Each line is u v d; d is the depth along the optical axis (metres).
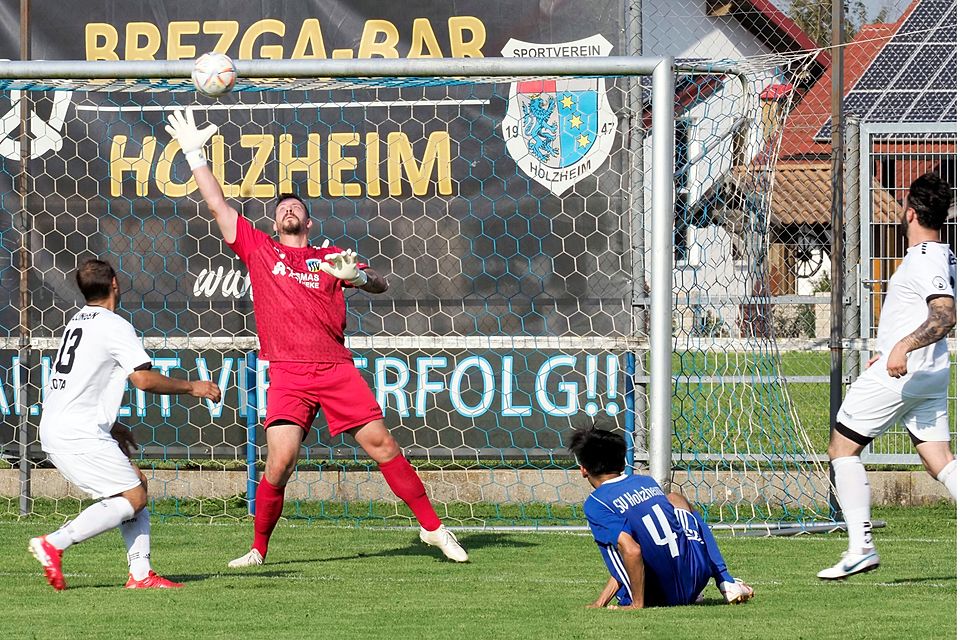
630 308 30.58
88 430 20.08
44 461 31.89
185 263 31.72
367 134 31.36
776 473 30.12
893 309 20.50
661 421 25.11
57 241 31.86
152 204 31.75
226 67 25.36
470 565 23.77
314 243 31.50
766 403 30.11
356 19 31.23
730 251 30.02
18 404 31.75
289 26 31.34
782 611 18.44
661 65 25.45
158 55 31.56
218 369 31.50
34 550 19.95
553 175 30.84
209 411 31.56
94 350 20.17
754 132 29.69
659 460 25.12
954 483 20.14
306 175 31.53
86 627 17.34
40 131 31.83
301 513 30.47
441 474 31.31
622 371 30.62
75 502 31.56
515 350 30.95
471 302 31.14
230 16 31.45
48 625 17.48
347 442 31.58
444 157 31.17
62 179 31.83
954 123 30.22
